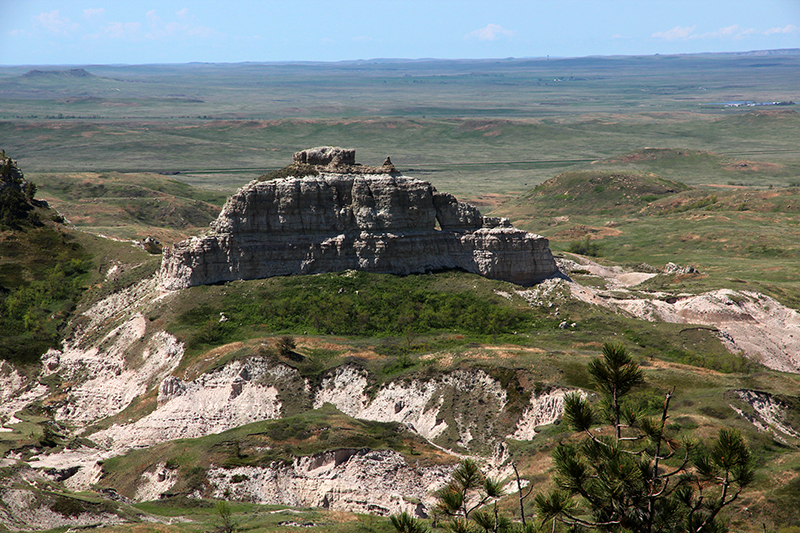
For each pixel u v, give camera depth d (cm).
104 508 5962
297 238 11644
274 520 5766
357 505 6562
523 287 12019
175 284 11300
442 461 6981
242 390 8831
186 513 6262
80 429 9162
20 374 10400
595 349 9662
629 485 2250
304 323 10588
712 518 2273
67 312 11888
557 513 2322
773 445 6384
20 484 6056
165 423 8575
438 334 10462
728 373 9394
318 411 8231
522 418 7512
